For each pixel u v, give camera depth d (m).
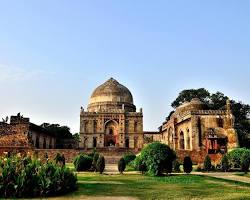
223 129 53.12
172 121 63.94
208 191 16.84
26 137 49.88
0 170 15.21
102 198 14.46
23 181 15.01
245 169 33.38
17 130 50.09
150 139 82.62
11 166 15.56
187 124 56.81
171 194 15.68
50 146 70.44
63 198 14.45
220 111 54.38
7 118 54.84
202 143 52.75
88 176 26.84
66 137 84.06
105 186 18.95
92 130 70.56
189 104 63.84
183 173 30.78
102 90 78.00
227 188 18.23
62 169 16.78
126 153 51.03
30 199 14.16
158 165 27.52
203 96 78.81
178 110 65.19
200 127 53.62
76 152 49.06
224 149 51.22
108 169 36.94
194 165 42.75
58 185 15.57
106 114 71.31
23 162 16.64
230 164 36.22
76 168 33.84
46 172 15.98
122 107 73.88
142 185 19.69
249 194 15.70
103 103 75.88
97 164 30.88
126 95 78.06
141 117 71.75
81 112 71.62
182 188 18.17
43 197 14.77
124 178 24.94
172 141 64.50
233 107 70.69
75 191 16.70
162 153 27.83
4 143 48.94
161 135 79.94
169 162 27.94
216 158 44.25
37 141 59.59
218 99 75.38
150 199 14.16
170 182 21.72
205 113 54.31
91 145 69.62
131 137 70.31
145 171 29.56
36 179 15.28
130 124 71.25
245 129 67.00
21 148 48.62
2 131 49.62
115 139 70.50
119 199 14.17
